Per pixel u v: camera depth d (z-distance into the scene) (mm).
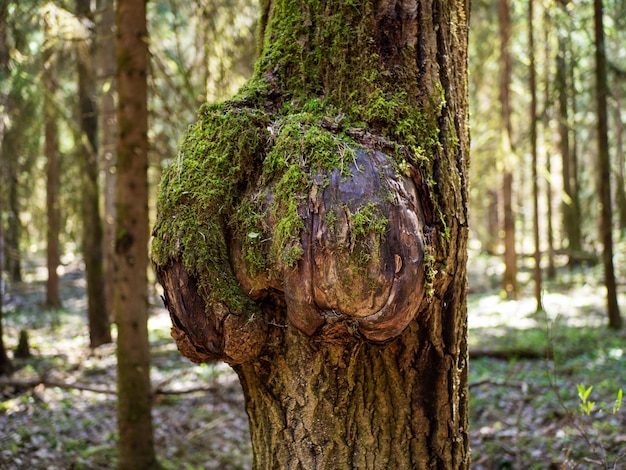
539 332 9273
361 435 1696
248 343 1558
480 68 13117
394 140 1589
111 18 9156
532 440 4652
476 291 15797
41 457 5031
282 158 1512
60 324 12531
